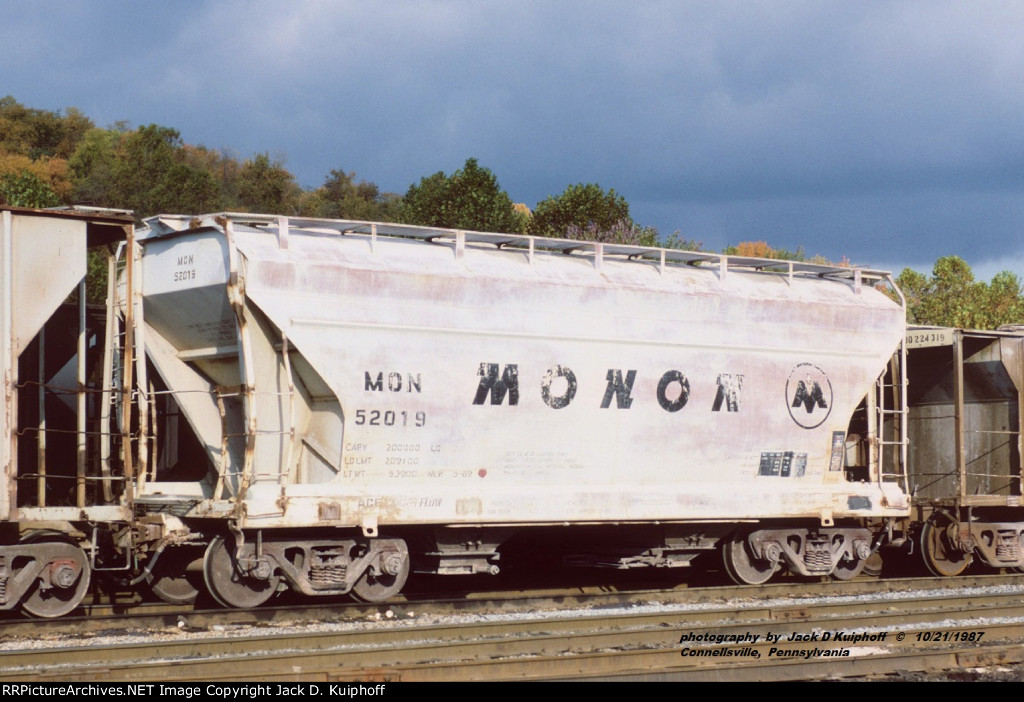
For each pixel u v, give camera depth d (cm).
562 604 1343
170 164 6425
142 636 1104
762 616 1268
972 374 1883
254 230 1298
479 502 1347
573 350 1425
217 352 1326
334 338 1273
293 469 1304
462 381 1348
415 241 1411
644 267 1540
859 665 963
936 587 1628
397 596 1466
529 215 4075
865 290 1717
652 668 937
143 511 1302
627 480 1464
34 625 1107
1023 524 1836
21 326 1147
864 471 1788
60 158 7725
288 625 1185
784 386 1588
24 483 1449
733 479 1545
